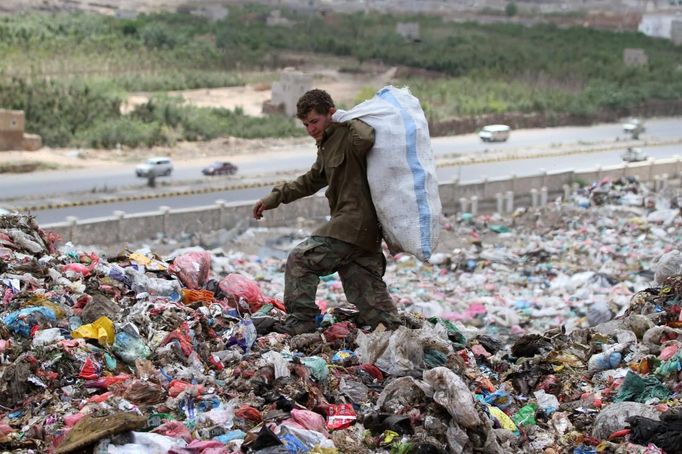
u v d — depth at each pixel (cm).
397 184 1112
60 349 999
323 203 4403
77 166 6825
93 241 3750
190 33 12825
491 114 9381
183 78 10250
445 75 11500
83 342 1023
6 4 13362
